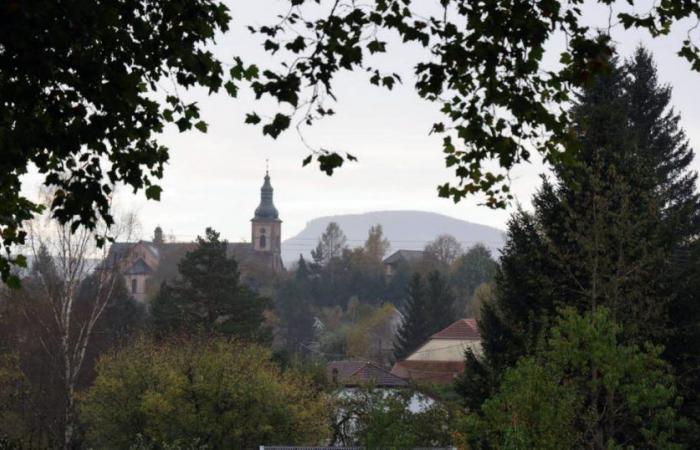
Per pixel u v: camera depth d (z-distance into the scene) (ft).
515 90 43.98
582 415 103.24
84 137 41.16
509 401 93.45
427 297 500.33
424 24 42.22
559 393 95.40
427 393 197.06
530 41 41.81
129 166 45.03
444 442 165.17
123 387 189.57
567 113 45.65
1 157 41.70
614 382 95.71
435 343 378.32
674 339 141.59
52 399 241.96
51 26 37.76
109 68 41.16
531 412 92.48
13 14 36.68
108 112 41.27
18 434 228.84
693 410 139.13
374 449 163.53
